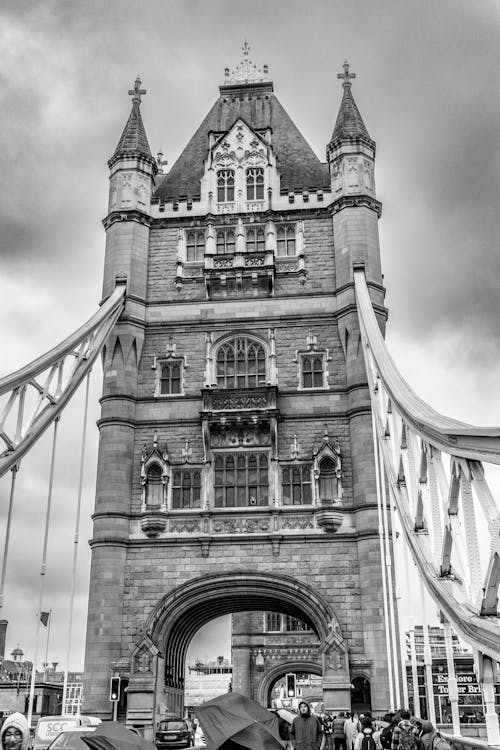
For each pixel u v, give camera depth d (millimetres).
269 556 43312
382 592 41312
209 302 49031
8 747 8805
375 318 43688
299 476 45000
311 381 47000
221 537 43625
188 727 40094
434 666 49281
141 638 41469
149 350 48375
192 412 46500
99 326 44594
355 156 51406
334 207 50594
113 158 53219
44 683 50281
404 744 16266
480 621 17438
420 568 25234
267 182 52125
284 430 45844
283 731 24141
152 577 43312
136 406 46906
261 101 59969
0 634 52969
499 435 14977
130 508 44688
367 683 40250
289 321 48219
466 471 17703
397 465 33125
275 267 49562
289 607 45594
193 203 51969
